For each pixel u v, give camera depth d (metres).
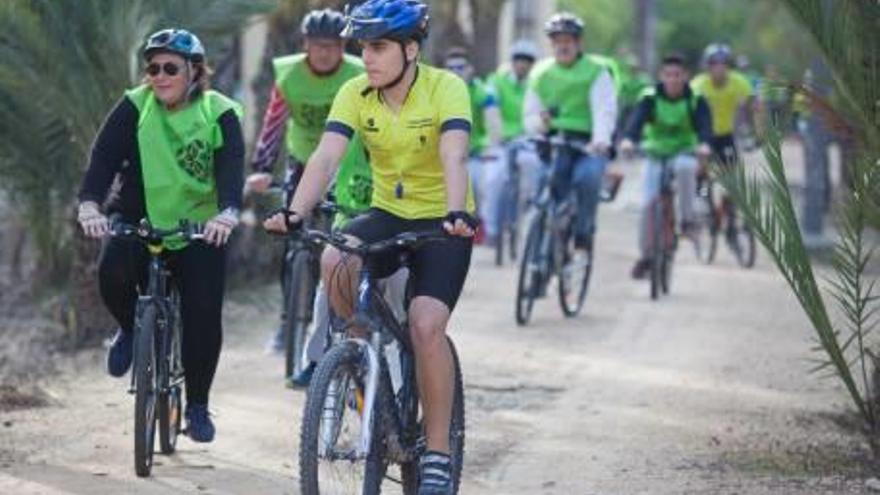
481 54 59.72
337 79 23.64
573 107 32.78
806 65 38.22
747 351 30.22
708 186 43.41
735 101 44.78
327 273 16.52
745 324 33.50
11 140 27.67
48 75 26.91
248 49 47.75
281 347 28.61
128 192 19.72
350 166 21.20
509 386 26.28
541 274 32.53
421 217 17.03
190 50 19.02
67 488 18.80
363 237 16.78
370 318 16.28
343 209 21.23
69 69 26.91
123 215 19.75
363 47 16.58
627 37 131.62
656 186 37.28
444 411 16.42
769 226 20.28
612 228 54.00
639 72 100.94
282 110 24.12
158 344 19.38
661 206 37.19
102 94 27.00
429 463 16.39
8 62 26.62
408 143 16.75
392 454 16.67
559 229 32.91
